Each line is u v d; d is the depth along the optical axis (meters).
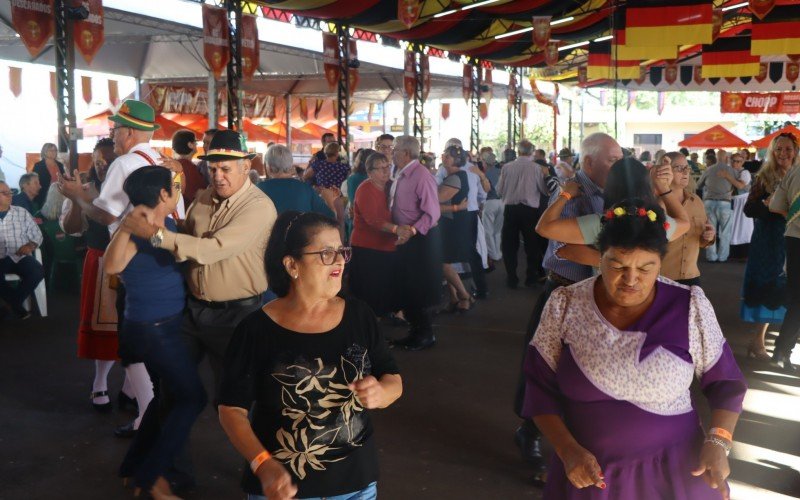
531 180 10.16
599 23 18.42
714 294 10.20
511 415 5.34
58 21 11.50
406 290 6.95
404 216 6.79
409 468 4.43
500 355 6.93
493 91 29.88
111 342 5.09
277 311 2.39
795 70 22.48
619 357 2.31
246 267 3.72
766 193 6.46
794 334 6.36
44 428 5.04
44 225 9.66
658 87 28.44
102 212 4.39
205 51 13.06
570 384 2.38
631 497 2.35
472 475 4.34
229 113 14.18
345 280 8.32
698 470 2.25
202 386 3.88
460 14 17.17
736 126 49.34
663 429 2.33
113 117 4.53
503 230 10.41
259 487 2.33
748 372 6.41
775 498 4.07
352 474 2.36
